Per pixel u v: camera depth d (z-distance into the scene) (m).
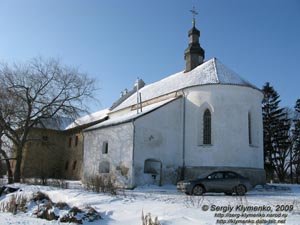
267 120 50.75
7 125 30.98
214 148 26.70
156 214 10.85
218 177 19.06
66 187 21.19
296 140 50.94
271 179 49.44
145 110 29.98
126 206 12.71
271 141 50.06
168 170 27.30
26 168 44.44
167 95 31.28
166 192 20.92
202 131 27.66
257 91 28.89
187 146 27.88
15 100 31.30
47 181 26.38
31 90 31.84
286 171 50.75
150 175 26.27
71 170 44.72
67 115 33.12
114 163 27.58
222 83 27.50
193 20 36.25
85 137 32.91
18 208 13.72
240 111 27.39
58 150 47.53
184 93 29.16
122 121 27.56
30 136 45.34
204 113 28.03
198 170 26.70
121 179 26.27
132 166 25.47
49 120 34.28
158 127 27.53
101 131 30.36
